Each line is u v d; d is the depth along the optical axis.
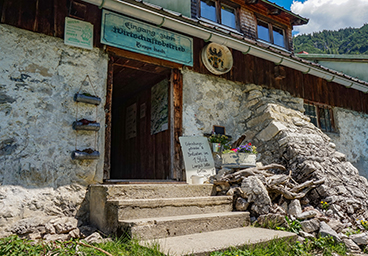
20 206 3.58
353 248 3.35
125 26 4.76
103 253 2.62
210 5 7.67
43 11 4.21
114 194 3.57
